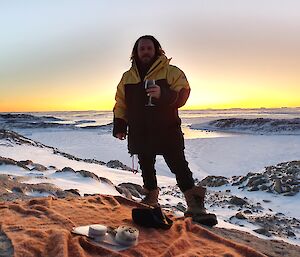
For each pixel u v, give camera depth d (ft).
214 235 13.92
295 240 27.40
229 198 44.32
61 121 394.73
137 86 15.94
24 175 31.63
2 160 35.50
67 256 10.41
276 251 15.19
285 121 243.19
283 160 93.45
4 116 397.39
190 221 15.26
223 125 267.80
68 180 31.89
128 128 16.70
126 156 99.86
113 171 52.06
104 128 242.37
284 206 42.29
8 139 68.18
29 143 70.69
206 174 75.36
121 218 14.74
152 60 15.80
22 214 14.02
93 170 50.03
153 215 14.08
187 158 96.43
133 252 11.59
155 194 17.79
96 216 14.61
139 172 58.80
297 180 51.80
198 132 226.79
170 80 15.61
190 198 17.12
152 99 15.10
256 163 89.35
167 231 13.89
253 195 47.85
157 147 16.14
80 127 255.09
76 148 119.65
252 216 34.94
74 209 15.28
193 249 12.42
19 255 10.34
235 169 81.30
